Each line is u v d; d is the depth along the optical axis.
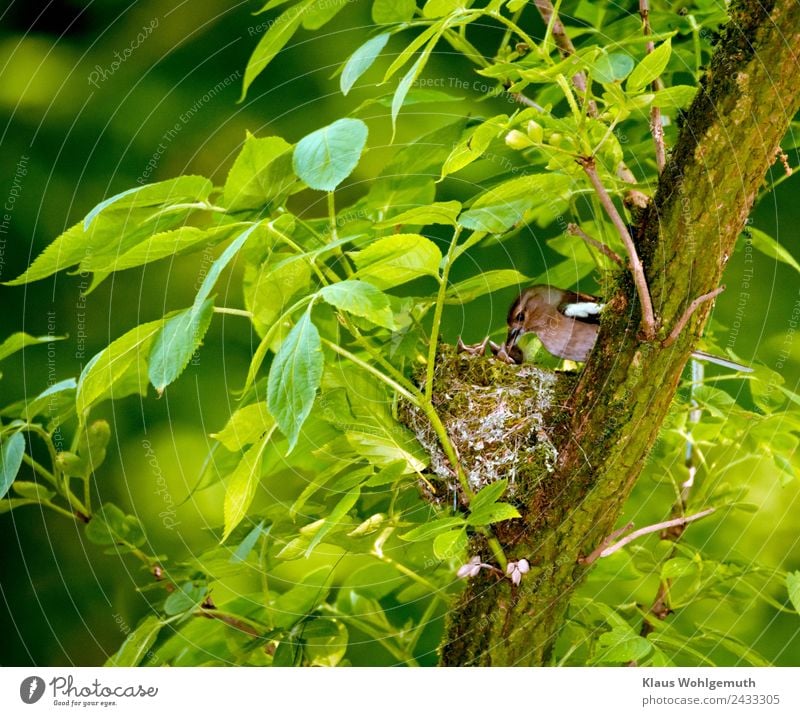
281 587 9.38
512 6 5.72
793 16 6.16
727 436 8.20
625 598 8.68
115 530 7.52
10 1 13.14
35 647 11.78
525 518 6.82
